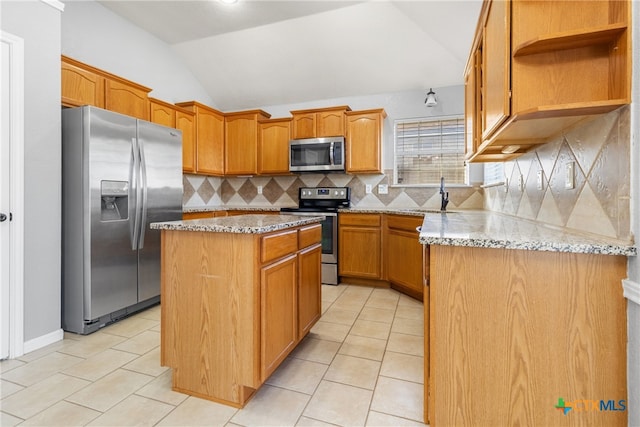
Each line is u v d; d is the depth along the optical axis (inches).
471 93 84.7
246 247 59.6
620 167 39.8
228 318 60.7
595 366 41.1
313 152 158.2
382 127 157.5
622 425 40.3
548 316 42.6
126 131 100.9
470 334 45.8
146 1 123.1
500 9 50.2
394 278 132.8
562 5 43.2
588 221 47.9
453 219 82.2
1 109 75.9
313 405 60.1
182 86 165.8
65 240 92.2
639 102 36.4
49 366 73.2
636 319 37.9
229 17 133.0
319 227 91.8
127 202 101.2
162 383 67.2
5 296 76.2
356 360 76.9
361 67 151.9
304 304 80.7
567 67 43.6
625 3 38.2
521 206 83.0
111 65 129.6
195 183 174.1
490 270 44.8
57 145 87.3
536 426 43.6
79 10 117.9
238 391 59.8
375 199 166.6
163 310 65.4
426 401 53.9
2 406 58.8
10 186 77.0
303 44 144.9
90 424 54.4
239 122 173.3
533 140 64.0
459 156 156.6
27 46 80.2
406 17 124.9
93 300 91.0
